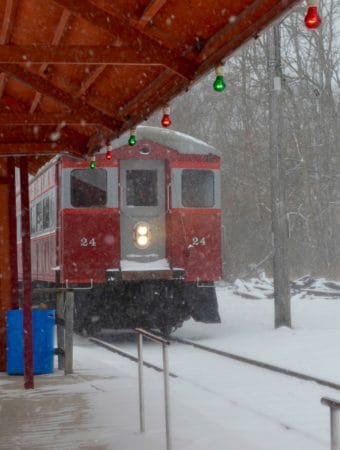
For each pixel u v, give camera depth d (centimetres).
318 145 4466
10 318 1141
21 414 845
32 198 2253
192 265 1733
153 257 1766
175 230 1730
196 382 1177
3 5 689
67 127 1070
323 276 4209
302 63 4619
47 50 663
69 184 1703
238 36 564
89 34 735
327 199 4447
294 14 4094
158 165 1770
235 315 2506
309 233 4497
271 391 1083
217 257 1752
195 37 656
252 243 4781
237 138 4916
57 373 1160
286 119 4528
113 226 1717
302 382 1144
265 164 4781
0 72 852
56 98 888
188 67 671
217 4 582
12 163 1155
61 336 1197
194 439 711
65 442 710
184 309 1786
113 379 1098
